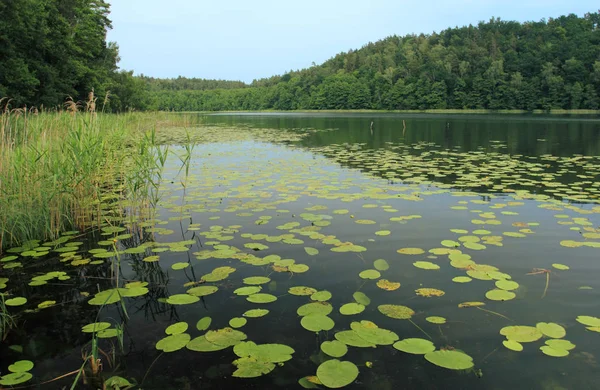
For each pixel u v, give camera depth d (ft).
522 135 55.77
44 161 15.46
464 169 26.12
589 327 7.55
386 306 8.39
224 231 13.58
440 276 9.96
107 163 20.16
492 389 6.00
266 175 24.44
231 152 37.45
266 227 14.08
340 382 6.05
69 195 15.38
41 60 66.08
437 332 7.47
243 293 9.07
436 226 14.03
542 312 8.15
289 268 10.46
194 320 8.09
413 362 6.73
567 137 51.75
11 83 56.13
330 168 27.07
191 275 10.36
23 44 62.23
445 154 34.73
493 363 6.61
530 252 11.51
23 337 7.70
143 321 8.16
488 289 9.23
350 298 8.86
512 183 21.29
